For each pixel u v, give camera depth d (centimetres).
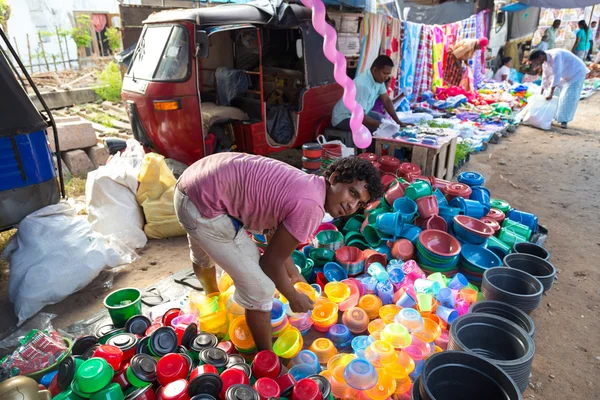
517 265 309
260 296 198
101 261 321
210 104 550
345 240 353
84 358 211
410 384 214
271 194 181
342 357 223
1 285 331
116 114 802
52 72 1061
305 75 529
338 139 554
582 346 269
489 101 903
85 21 1191
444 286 289
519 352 218
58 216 321
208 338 226
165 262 361
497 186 535
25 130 305
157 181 390
